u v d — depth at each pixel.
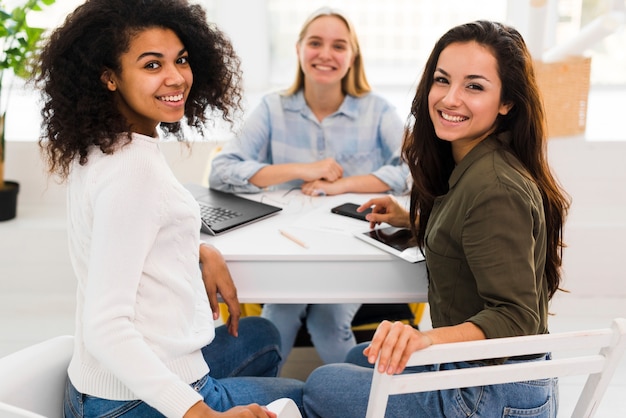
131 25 1.21
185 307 1.27
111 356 1.12
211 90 1.44
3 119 2.91
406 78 3.64
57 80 1.21
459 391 1.32
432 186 1.56
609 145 2.92
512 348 1.14
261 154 2.36
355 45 2.28
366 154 2.34
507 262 1.26
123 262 1.14
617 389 2.34
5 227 2.93
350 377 1.45
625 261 2.89
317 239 1.72
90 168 1.19
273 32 3.58
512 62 1.38
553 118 2.89
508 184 1.28
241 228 1.80
